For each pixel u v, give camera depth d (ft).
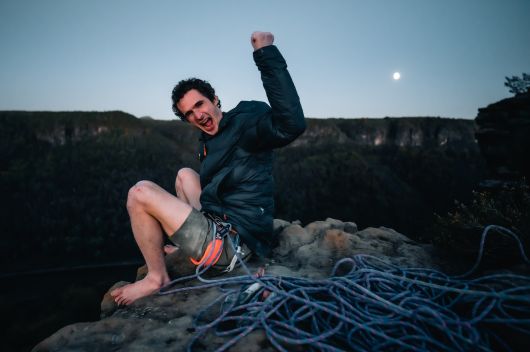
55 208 182.39
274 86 4.95
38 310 101.96
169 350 3.87
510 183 16.42
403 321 3.87
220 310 4.74
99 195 196.85
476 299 4.17
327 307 4.17
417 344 3.61
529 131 17.62
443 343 3.70
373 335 3.82
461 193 219.61
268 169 6.14
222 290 5.15
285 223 9.61
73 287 118.93
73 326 4.59
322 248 7.46
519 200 10.03
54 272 132.98
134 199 5.35
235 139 5.77
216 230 5.69
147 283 5.58
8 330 90.48
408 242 8.02
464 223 8.20
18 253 148.66
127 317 4.83
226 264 5.86
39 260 144.77
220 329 4.35
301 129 5.16
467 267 6.12
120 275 131.64
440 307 4.00
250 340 3.90
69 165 217.77
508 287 4.34
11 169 206.18
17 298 109.40
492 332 3.69
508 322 3.55
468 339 3.37
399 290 4.72
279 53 5.06
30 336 88.53
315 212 205.36
